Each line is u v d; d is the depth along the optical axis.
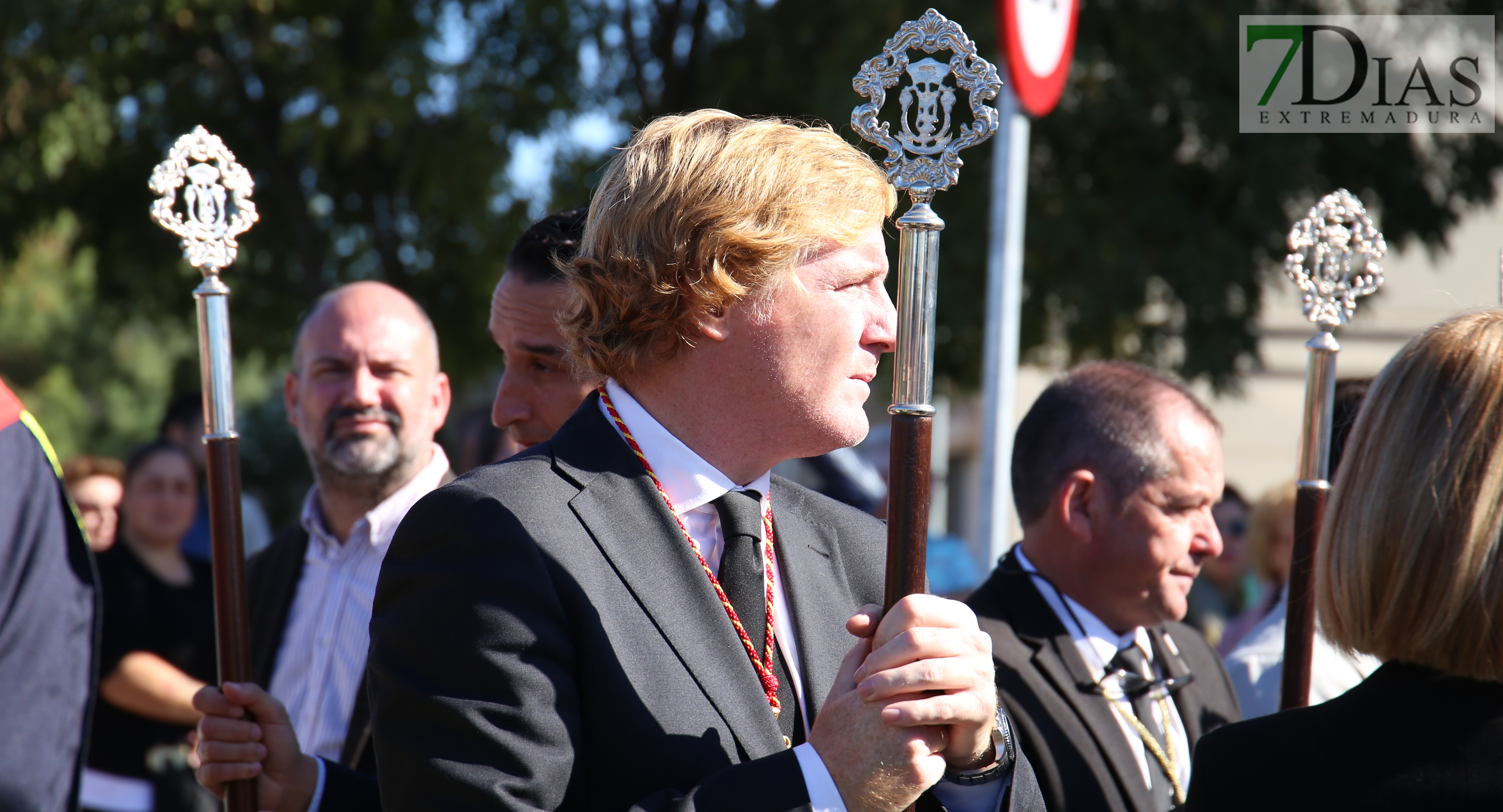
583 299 2.27
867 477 10.01
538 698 1.96
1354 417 3.20
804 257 2.12
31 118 12.64
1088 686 3.29
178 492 5.81
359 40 12.55
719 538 2.25
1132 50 11.62
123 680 5.29
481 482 2.14
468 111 11.95
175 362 15.93
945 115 1.94
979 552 4.55
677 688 2.06
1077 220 11.52
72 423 31.53
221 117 13.30
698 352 2.16
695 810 1.87
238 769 2.67
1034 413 3.53
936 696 1.91
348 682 3.88
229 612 2.71
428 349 4.19
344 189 13.51
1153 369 3.59
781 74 12.23
